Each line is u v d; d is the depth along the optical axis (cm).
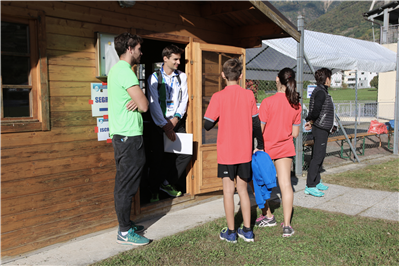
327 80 500
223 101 315
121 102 311
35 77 305
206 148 466
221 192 509
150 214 411
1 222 284
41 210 309
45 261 291
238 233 338
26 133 296
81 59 336
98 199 354
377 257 289
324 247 312
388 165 711
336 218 392
